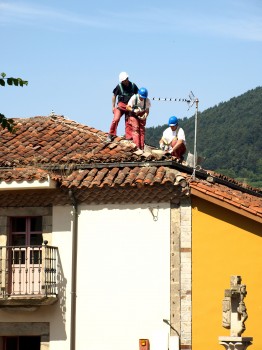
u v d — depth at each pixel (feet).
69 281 101.19
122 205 100.94
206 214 98.99
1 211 103.71
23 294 100.53
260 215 97.60
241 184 119.14
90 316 100.37
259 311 97.60
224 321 86.33
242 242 98.43
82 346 100.17
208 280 98.37
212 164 253.44
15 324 101.91
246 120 266.77
